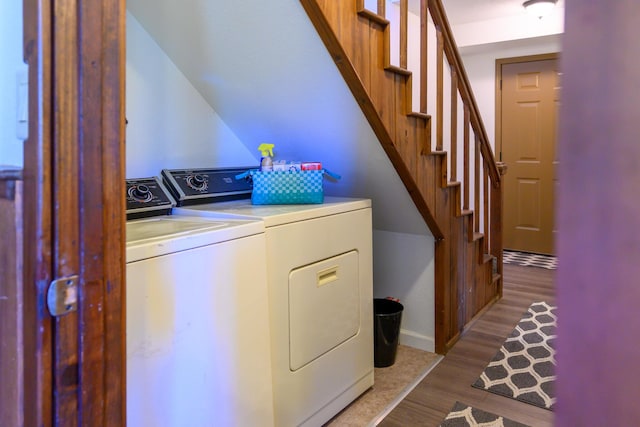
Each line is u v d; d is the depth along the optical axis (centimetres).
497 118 493
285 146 245
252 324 152
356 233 214
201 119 238
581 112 39
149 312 120
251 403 152
